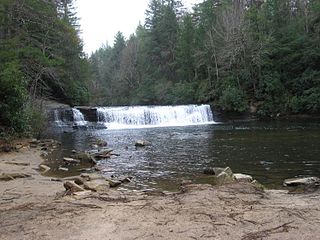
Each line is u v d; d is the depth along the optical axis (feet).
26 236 19.39
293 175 42.06
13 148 62.85
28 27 100.32
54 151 64.95
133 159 55.98
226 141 74.84
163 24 251.19
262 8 174.09
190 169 47.32
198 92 176.24
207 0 207.51
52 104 115.34
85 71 154.81
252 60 150.51
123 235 19.01
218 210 22.82
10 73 65.41
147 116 121.39
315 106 134.31
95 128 110.32
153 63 260.83
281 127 103.81
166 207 23.81
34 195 30.86
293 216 21.21
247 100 148.66
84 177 39.50
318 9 154.51
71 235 19.30
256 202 24.85
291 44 151.94
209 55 177.58
